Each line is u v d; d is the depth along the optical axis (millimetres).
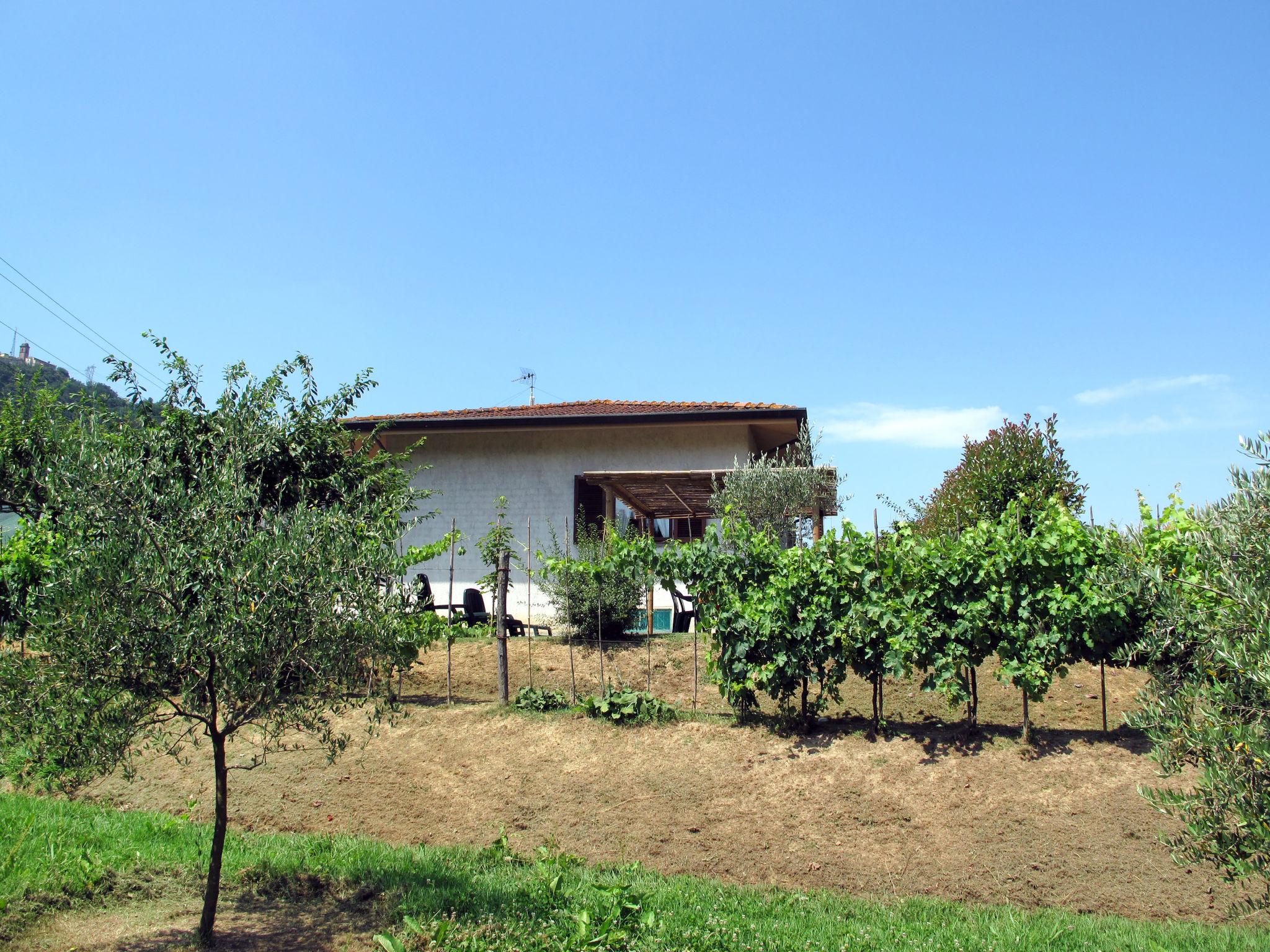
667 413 17062
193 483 6203
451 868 6543
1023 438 14797
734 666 9359
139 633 4492
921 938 5449
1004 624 8555
